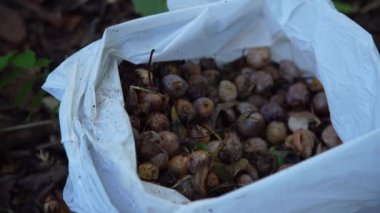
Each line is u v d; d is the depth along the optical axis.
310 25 0.70
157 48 0.69
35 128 0.88
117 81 0.66
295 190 0.58
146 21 0.67
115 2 1.04
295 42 0.72
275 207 0.58
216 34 0.73
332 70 0.68
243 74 0.77
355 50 0.67
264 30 0.76
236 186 0.67
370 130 0.65
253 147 0.72
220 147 0.68
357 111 0.66
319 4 0.69
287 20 0.71
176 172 0.66
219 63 0.78
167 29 0.69
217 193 0.66
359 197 0.62
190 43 0.71
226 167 0.67
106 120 0.63
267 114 0.75
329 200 0.60
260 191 0.57
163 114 0.69
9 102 0.91
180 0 0.71
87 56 0.66
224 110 0.74
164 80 0.71
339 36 0.68
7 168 0.85
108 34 0.66
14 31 1.00
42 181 0.83
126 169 0.59
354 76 0.67
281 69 0.79
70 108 0.63
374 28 1.03
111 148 0.60
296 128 0.74
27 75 0.93
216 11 0.70
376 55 0.65
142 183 0.60
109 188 0.61
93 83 0.64
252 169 0.68
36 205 0.82
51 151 0.86
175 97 0.71
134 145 0.61
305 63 0.77
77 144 0.61
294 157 0.71
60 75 0.66
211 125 0.73
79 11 1.03
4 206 0.82
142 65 0.71
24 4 1.02
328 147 0.73
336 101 0.68
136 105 0.68
